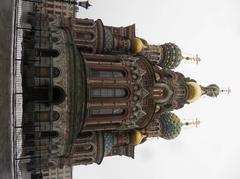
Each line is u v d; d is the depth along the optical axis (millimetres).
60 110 39656
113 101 44312
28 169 39844
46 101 38500
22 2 38938
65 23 47500
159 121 58625
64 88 39594
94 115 44344
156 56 59875
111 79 44031
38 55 39062
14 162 32812
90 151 48031
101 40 48938
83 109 40562
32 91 38406
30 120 38062
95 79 42969
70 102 39781
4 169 32594
